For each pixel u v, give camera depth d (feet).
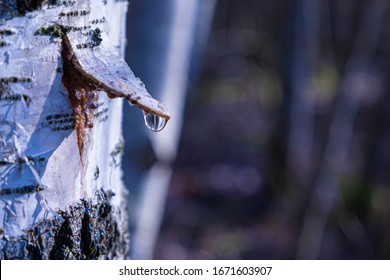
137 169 10.01
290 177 25.61
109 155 4.73
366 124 25.99
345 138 21.61
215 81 34.42
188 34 10.59
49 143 3.90
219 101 32.91
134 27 9.85
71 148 4.04
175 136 10.77
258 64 35.27
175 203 24.73
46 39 3.76
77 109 3.98
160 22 9.89
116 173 5.02
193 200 25.38
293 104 26.55
